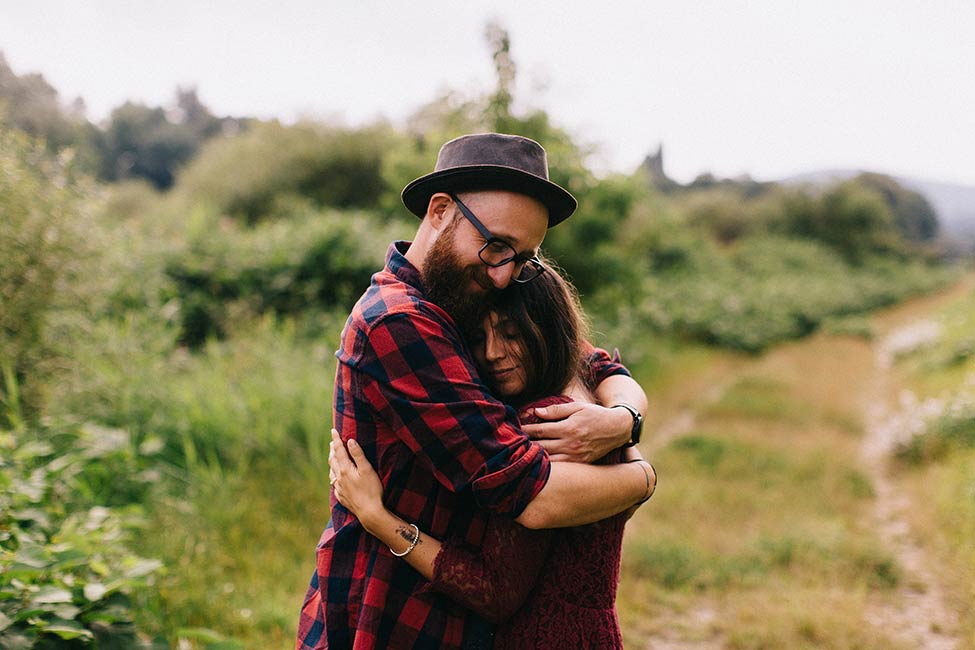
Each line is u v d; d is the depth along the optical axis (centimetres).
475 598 134
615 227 1091
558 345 151
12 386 387
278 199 1669
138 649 227
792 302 1998
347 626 143
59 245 426
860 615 380
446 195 141
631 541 477
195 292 828
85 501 353
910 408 795
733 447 725
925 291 3062
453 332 140
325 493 448
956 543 478
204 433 476
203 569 346
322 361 644
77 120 1384
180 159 4394
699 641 368
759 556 462
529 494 129
